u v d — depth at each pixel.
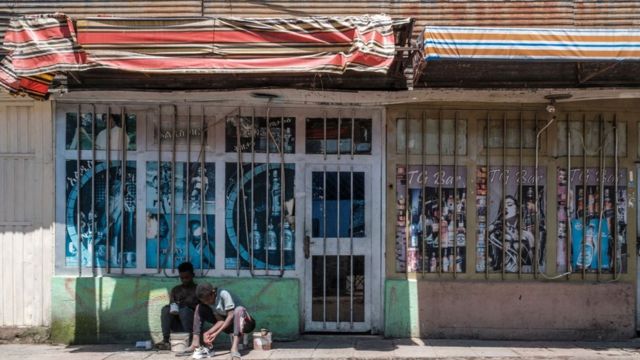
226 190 7.14
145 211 7.12
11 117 7.12
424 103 7.05
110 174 7.12
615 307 7.02
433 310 7.04
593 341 6.97
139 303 7.01
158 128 7.11
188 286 6.83
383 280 7.11
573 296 7.02
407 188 7.13
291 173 7.16
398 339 7.02
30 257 7.10
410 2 7.17
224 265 7.12
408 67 6.58
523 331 7.01
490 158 7.14
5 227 7.11
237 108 7.12
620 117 7.12
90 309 7.01
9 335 7.05
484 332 7.02
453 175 7.14
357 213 7.16
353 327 7.14
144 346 6.86
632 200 7.13
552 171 7.12
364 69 5.54
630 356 6.34
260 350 6.61
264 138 7.15
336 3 7.17
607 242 7.12
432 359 6.23
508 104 7.07
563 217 7.12
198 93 6.82
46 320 7.09
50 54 5.70
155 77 6.53
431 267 7.12
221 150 7.13
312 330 7.14
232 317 6.47
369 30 5.57
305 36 5.65
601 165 7.09
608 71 6.13
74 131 7.10
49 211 7.08
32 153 7.10
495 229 7.13
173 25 5.68
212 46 5.68
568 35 5.40
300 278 7.13
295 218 7.15
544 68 6.13
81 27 5.65
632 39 5.39
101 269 7.10
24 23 5.74
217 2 7.23
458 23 7.17
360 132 7.16
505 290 7.03
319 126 7.16
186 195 7.12
